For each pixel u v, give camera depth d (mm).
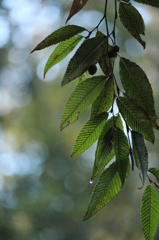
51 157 11148
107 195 1887
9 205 10375
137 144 1810
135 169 9789
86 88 1868
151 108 1843
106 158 1913
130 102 1843
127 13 1946
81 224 10352
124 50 10727
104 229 9883
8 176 10875
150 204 1910
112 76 1866
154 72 10641
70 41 1941
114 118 1856
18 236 9727
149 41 10750
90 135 1884
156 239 7719
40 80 11500
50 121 11266
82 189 11047
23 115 11344
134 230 9680
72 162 11109
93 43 1840
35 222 10352
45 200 10727
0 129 11227
